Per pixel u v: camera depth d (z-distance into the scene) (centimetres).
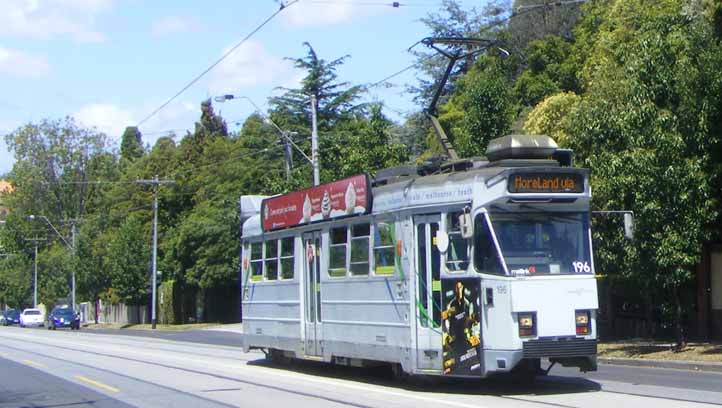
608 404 1321
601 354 2425
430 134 4625
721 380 1719
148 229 6600
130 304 7206
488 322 1412
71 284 7544
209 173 6009
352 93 5438
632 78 2294
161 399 1605
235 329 5050
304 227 1981
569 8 4994
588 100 2588
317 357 1908
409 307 1558
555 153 1547
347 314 1777
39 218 8150
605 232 2331
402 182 1612
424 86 6053
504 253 1416
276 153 5538
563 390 1519
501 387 1575
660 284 2278
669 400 1367
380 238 1670
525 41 5069
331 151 3822
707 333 2634
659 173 2186
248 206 2417
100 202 7819
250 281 2298
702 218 2242
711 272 2623
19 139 8556
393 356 1603
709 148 2323
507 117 3297
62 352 3072
